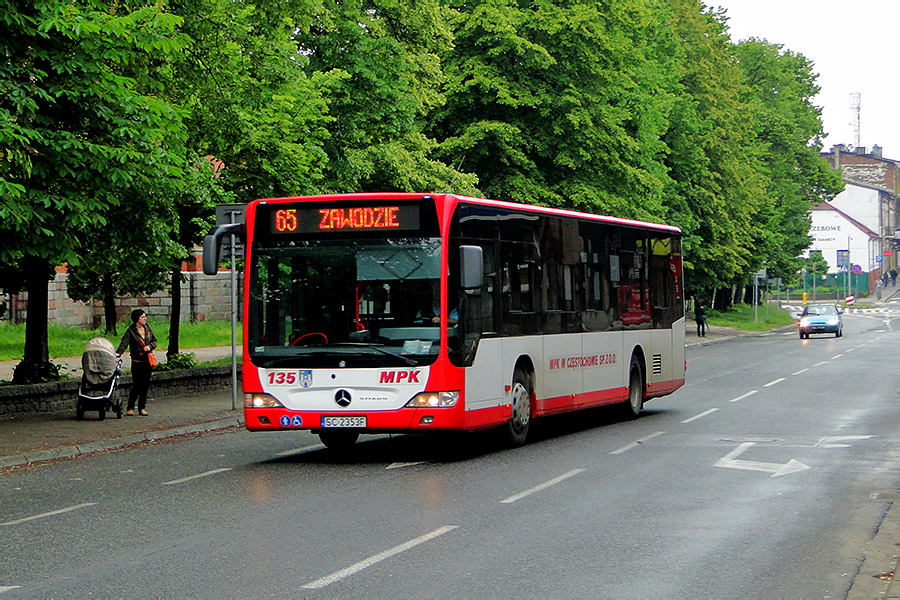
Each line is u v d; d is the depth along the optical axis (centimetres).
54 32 1625
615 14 4062
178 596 730
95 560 850
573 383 1744
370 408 1389
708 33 6056
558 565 813
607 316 1884
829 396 2369
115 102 1703
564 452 1503
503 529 953
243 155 2495
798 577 775
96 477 1352
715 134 5847
